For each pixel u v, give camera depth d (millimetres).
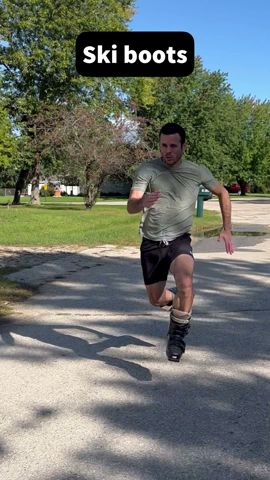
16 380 4617
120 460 3287
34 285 8930
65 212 25328
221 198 4762
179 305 4656
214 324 6496
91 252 13078
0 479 3090
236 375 4746
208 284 9000
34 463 3266
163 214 4715
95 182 29109
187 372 4816
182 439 3549
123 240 15336
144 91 44844
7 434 3641
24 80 35000
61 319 6723
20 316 6859
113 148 28859
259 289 8578
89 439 3559
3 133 29750
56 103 35062
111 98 35125
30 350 5445
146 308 7355
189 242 4828
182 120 52031
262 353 5367
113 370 4859
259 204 44188
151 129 44406
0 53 33844
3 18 32875
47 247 13961
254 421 3816
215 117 53281
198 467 3199
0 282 8953
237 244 14656
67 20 32375
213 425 3752
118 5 34938
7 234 16594
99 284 9102
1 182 70125
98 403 4133
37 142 34562
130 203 4629
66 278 9633
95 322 6590
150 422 3805
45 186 56812
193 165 4785
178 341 4695
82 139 28656
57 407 4062
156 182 4703
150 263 4855
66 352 5383
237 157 72875
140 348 5512
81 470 3178
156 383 4547
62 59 32906
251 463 3244
